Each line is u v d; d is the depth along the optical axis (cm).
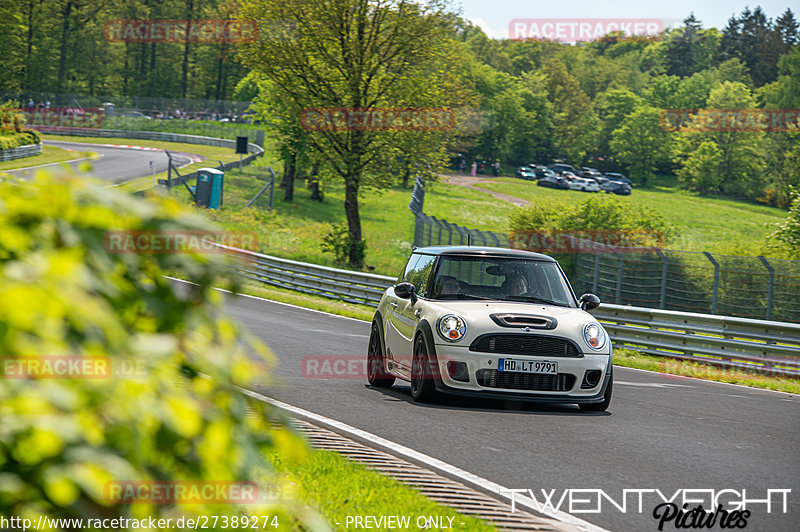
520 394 2028
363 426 1770
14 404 287
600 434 1816
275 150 13550
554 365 2025
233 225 9394
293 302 5266
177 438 333
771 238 7744
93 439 302
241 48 8281
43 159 12681
